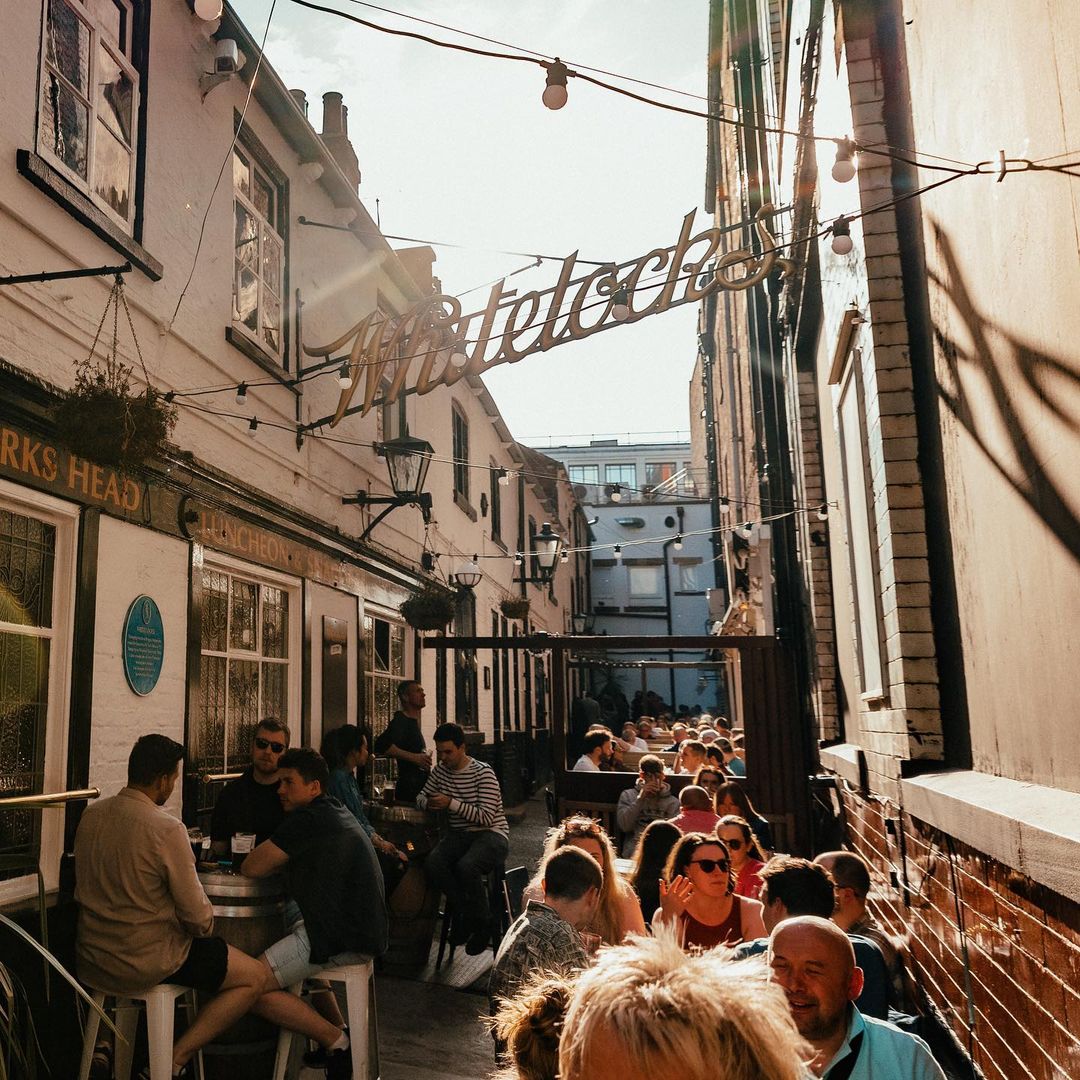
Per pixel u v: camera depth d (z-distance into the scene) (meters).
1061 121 3.03
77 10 6.03
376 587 11.48
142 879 4.29
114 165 6.37
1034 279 3.42
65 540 5.54
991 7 3.74
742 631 21.59
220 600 7.56
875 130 5.71
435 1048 5.98
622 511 47.84
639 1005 1.19
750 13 14.34
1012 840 3.19
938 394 5.06
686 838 4.66
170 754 4.54
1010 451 3.84
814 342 9.59
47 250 5.50
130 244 6.22
